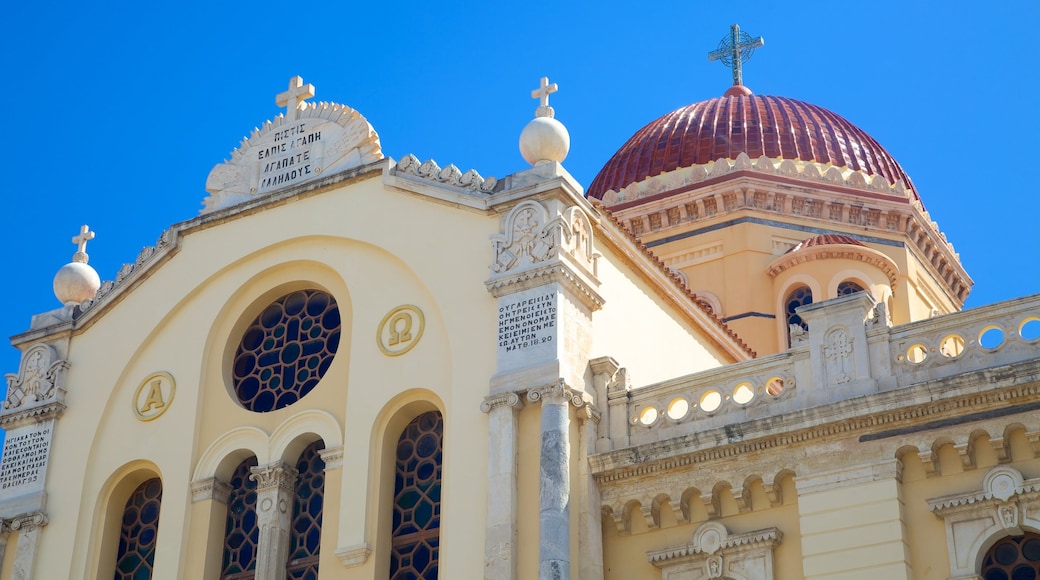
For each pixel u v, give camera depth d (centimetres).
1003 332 2372
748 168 4128
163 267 3131
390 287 2853
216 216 3100
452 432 2628
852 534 2345
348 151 3038
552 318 2622
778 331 3944
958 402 2333
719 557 2459
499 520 2491
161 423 2969
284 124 3150
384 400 2742
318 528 2759
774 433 2455
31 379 3136
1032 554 2247
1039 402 2275
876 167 4341
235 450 2872
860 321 2489
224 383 2969
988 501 2270
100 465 2991
